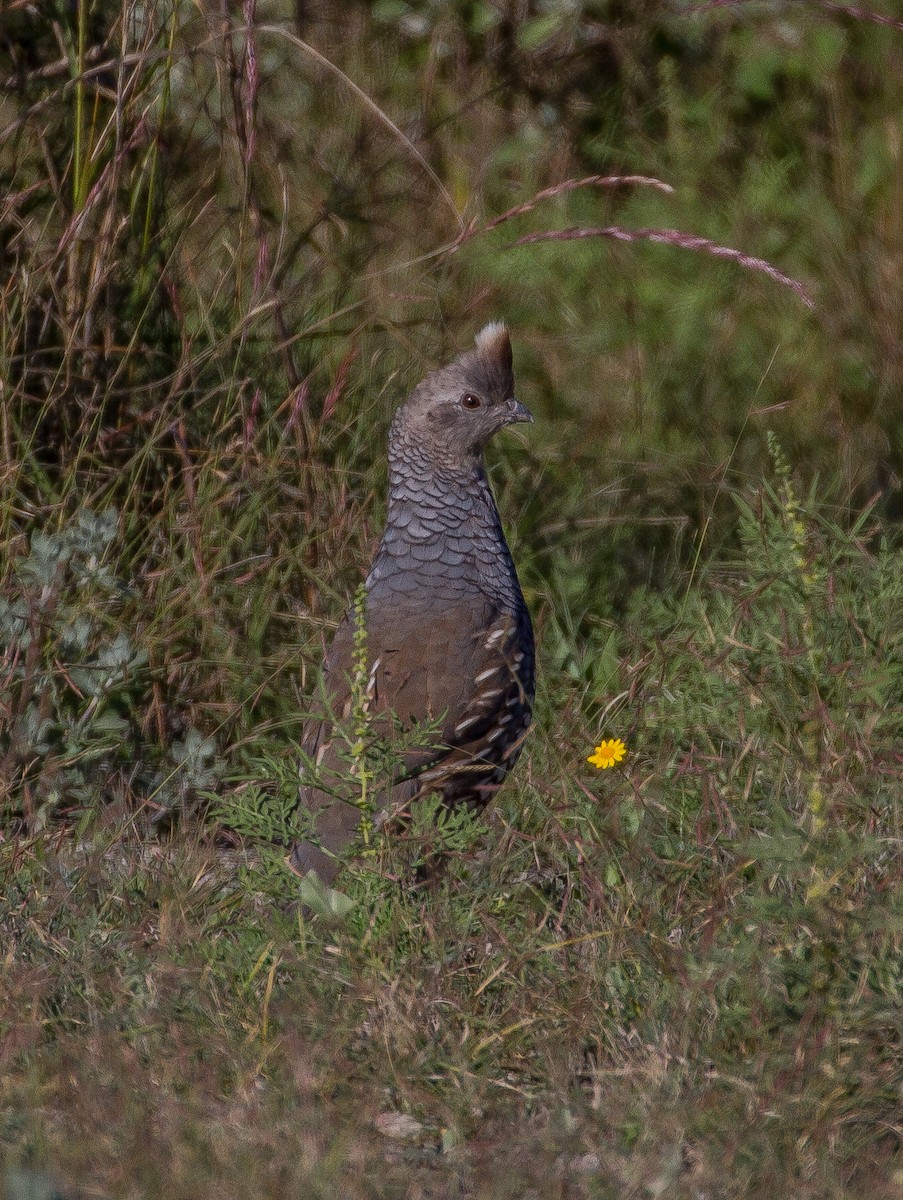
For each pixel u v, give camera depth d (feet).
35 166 38.24
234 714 34.73
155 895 27.37
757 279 48.16
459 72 53.31
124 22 35.99
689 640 31.42
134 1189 20.02
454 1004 23.93
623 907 25.00
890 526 39.37
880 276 47.32
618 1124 21.30
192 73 40.19
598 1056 23.34
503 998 24.53
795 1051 21.91
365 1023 23.90
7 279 37.04
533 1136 21.42
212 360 37.63
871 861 24.90
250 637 35.86
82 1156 20.72
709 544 40.04
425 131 50.75
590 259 48.80
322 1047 23.04
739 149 52.85
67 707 32.96
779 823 24.04
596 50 54.60
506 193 51.85
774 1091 21.54
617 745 28.55
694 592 35.91
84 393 37.24
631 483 42.06
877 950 23.08
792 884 24.02
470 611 32.07
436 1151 22.03
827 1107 21.15
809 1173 20.59
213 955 25.09
